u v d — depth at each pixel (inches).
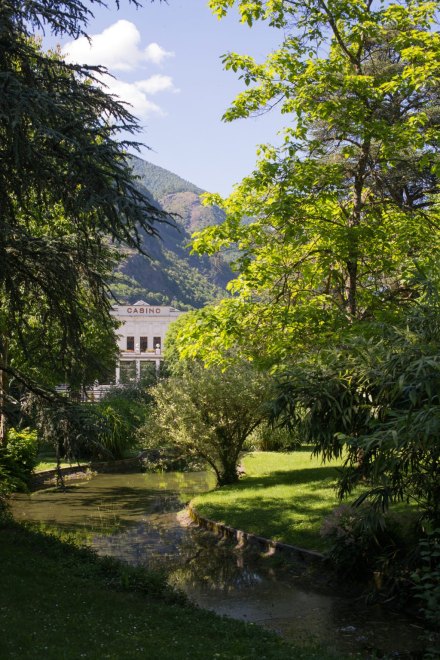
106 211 303.4
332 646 268.7
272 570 402.3
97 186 303.9
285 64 512.4
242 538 474.6
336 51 546.9
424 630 282.0
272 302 534.0
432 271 389.1
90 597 286.4
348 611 315.9
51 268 345.7
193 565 421.1
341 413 315.3
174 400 675.4
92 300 382.0
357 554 354.0
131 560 436.5
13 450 775.1
